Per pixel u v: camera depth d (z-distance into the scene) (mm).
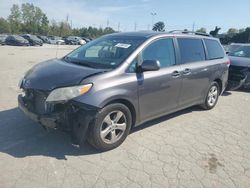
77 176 3441
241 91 9242
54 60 4844
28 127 4703
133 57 4273
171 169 3760
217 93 6617
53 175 3424
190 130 5172
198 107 6516
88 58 4617
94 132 3789
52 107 3699
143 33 4973
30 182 3258
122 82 3998
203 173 3730
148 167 3762
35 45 38594
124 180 3439
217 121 5805
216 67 6172
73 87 3650
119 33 5277
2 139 4246
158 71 4598
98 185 3303
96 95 3701
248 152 4449
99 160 3836
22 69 11398
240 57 9359
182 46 5277
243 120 6004
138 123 4488
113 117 4043
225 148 4527
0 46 32219
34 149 4000
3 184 3188
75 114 3666
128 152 4117
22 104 4152
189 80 5305
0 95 6668
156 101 4648
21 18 95625
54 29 92188
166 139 4680
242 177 3719
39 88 3807
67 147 4109
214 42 6445
